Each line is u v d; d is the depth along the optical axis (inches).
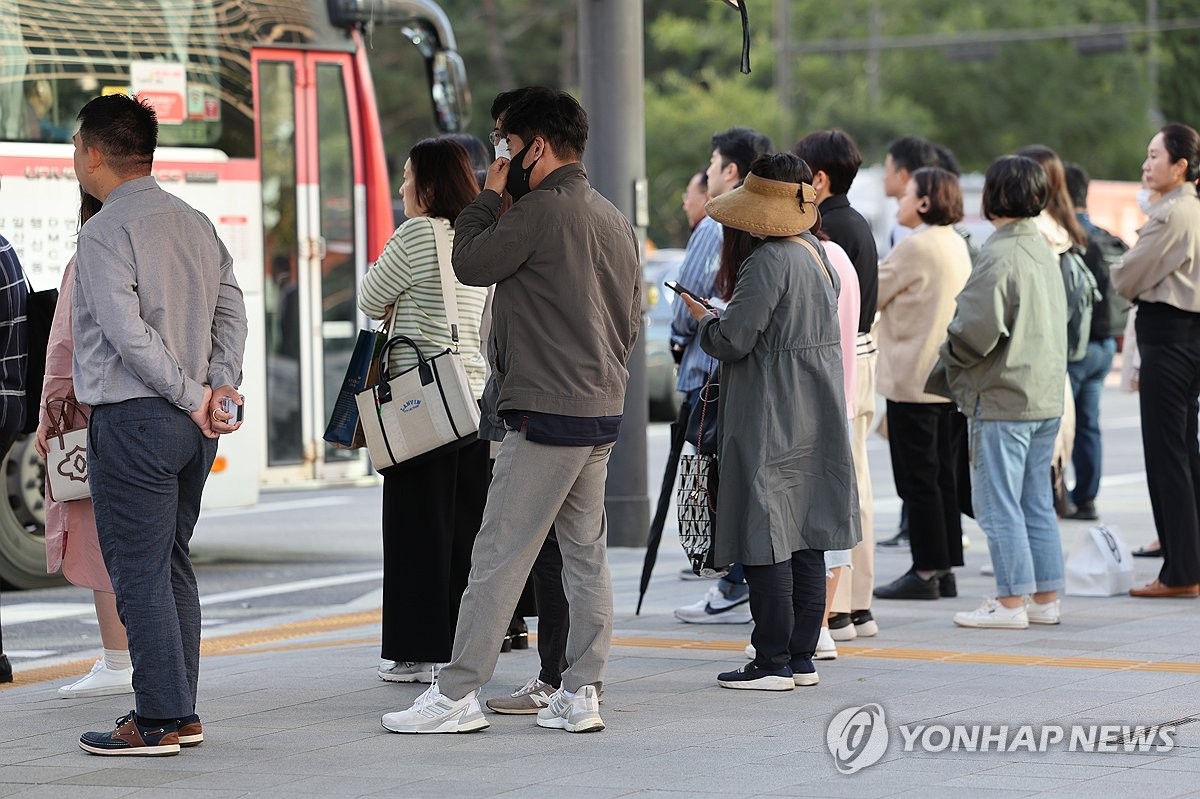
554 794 591.8
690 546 780.0
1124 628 919.7
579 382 661.9
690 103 4894.2
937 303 995.9
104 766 641.6
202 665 866.1
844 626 886.4
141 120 650.2
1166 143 989.2
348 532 1469.0
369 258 1337.4
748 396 754.8
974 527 1413.6
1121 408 2635.3
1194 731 672.4
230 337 664.4
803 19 5211.6
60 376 730.2
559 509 682.2
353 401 761.6
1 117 1147.9
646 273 2362.2
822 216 877.2
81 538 758.5
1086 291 1175.0
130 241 636.1
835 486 761.6
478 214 663.1
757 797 583.2
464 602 685.3
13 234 1146.7
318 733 693.9
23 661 947.3
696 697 751.1
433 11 1389.0
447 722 687.7
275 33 1286.9
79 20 1185.4
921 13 5275.6
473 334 781.9
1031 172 900.6
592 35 1254.3
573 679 692.7
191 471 662.5
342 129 1322.6
